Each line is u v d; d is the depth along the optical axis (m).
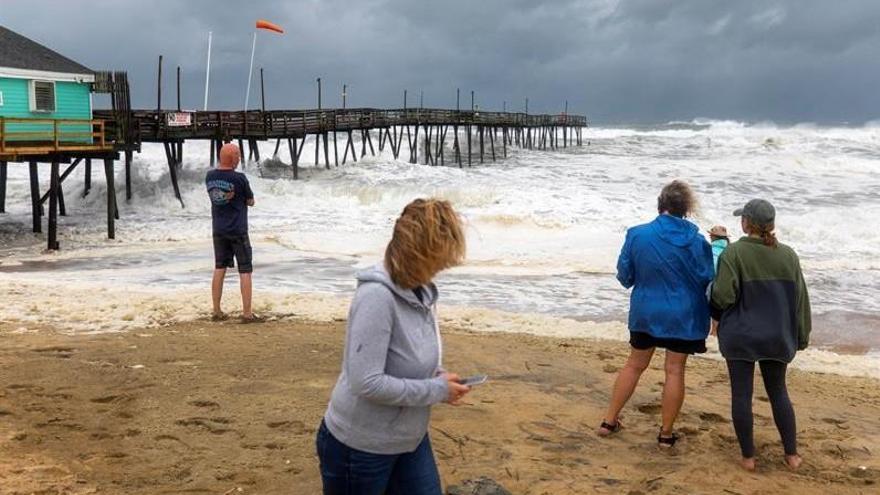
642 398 6.45
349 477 2.73
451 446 5.11
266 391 6.15
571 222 19.89
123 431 5.18
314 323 9.15
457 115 48.72
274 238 18.48
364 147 41.72
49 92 20.98
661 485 4.60
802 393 7.09
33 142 19.27
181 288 11.70
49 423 5.28
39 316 9.12
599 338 9.16
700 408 6.24
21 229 20.91
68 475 4.40
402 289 2.63
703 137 60.22
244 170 31.88
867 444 5.57
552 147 61.53
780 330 4.82
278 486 4.36
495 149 56.31
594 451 5.16
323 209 24.06
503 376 7.02
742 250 4.84
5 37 21.30
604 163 42.22
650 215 21.08
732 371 4.96
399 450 2.73
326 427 2.78
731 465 4.99
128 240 19.08
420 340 2.69
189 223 21.67
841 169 38.09
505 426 5.57
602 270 14.65
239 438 5.12
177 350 7.43
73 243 18.67
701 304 5.08
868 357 8.93
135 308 9.57
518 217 19.91
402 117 44.06
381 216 22.58
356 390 2.60
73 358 7.03
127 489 4.25
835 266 15.68
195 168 30.70
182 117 26.75
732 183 32.69
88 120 19.36
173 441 5.03
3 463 4.51
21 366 6.68
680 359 5.16
